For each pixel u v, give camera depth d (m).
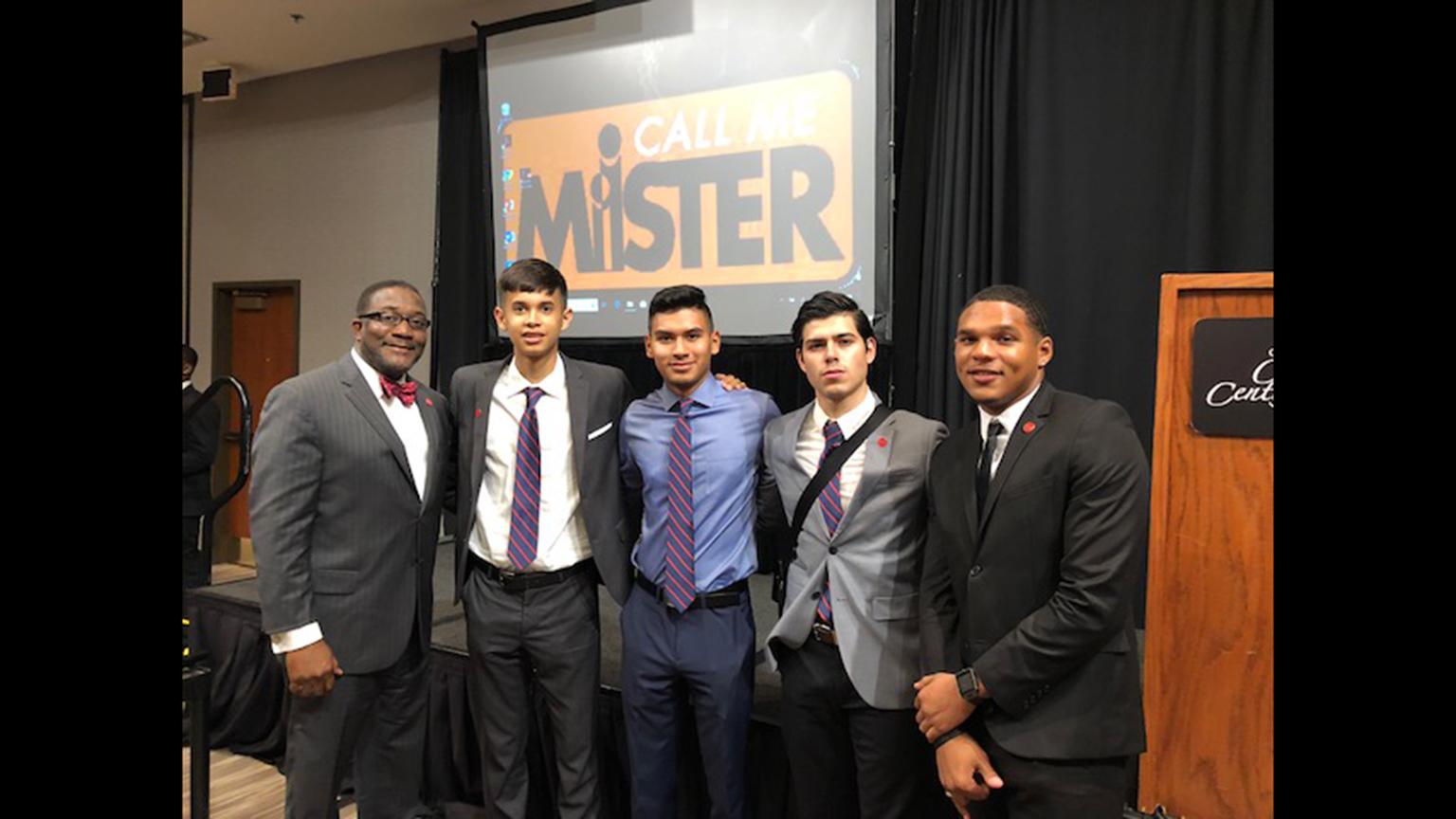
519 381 1.97
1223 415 1.68
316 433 1.83
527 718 2.04
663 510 1.85
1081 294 2.89
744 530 1.85
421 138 4.57
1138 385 2.84
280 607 1.76
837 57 3.03
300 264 5.01
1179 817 1.73
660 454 1.87
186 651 2.32
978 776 1.47
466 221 4.34
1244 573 1.67
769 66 3.16
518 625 1.94
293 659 1.78
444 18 4.14
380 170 4.71
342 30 4.29
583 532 1.98
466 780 2.49
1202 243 2.70
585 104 3.59
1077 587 1.33
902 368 3.19
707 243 3.33
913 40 3.15
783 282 3.18
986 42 3.03
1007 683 1.36
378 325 1.89
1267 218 2.64
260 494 1.78
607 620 2.92
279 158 5.03
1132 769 1.95
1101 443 1.38
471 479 1.99
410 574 1.95
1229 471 1.68
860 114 3.00
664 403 1.91
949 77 3.10
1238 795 1.67
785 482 1.77
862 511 1.64
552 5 3.93
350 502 1.86
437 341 4.43
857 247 3.03
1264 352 1.64
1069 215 2.90
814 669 1.67
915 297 3.19
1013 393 1.47
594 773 1.99
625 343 3.53
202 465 3.32
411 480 1.93
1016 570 1.42
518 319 1.89
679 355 1.84
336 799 1.89
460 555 2.03
